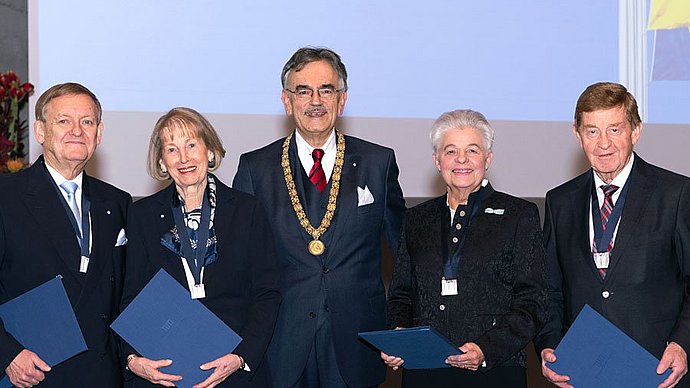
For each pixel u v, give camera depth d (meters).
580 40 5.75
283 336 3.60
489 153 3.44
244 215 3.43
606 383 3.18
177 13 5.40
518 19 5.70
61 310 3.17
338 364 3.59
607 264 3.35
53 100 3.34
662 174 3.39
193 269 3.34
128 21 5.37
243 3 5.46
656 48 5.77
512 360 3.36
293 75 3.64
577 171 5.77
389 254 6.71
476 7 5.66
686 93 5.80
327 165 3.73
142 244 3.39
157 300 3.21
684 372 3.18
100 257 3.39
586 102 3.30
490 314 3.34
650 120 5.76
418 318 3.44
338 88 3.66
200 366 3.21
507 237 3.37
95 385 3.33
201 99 5.42
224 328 3.22
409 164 5.61
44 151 3.41
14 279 3.32
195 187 3.39
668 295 3.32
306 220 3.64
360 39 5.54
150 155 3.41
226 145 5.43
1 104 4.79
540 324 3.31
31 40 5.28
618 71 5.78
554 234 3.50
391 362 3.33
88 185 3.47
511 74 5.70
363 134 5.54
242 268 3.39
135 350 3.23
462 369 3.36
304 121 3.62
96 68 5.34
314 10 5.51
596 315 3.20
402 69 5.59
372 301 3.68
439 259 3.42
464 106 5.65
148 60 5.38
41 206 3.34
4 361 3.17
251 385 3.32
